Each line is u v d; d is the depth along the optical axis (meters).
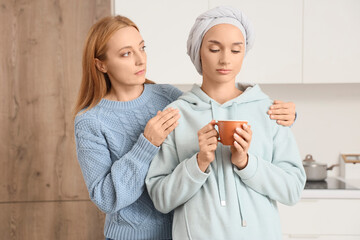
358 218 2.31
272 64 2.46
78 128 1.38
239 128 1.08
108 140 1.38
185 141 1.25
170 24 2.44
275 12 2.43
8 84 2.69
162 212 1.27
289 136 1.28
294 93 2.87
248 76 2.47
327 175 2.84
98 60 1.38
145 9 2.44
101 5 2.67
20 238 2.73
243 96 1.27
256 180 1.16
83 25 2.68
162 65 2.46
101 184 1.32
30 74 2.69
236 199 1.17
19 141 2.71
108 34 1.32
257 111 1.27
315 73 2.46
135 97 1.45
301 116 2.86
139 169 1.27
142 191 1.31
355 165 2.71
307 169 2.57
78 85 2.70
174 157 1.28
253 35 1.28
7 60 2.68
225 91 1.29
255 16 2.44
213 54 1.21
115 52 1.32
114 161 1.41
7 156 2.71
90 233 2.73
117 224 1.41
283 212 2.34
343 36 2.43
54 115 2.70
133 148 1.29
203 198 1.19
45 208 2.73
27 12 2.67
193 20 2.44
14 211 2.73
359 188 2.34
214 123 1.15
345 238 2.32
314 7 2.43
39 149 2.71
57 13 2.67
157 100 1.48
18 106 2.70
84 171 1.37
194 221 1.18
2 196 2.72
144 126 1.42
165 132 1.25
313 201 2.32
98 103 1.42
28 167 2.71
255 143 1.22
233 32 1.19
